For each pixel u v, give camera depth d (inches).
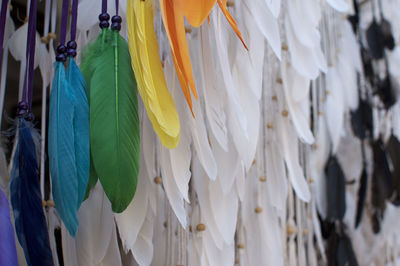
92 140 27.2
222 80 33.6
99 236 30.5
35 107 39.7
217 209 33.6
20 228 26.9
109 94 28.2
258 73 34.7
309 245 45.8
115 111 27.9
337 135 48.7
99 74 28.6
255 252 38.7
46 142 39.6
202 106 37.0
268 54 42.7
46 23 35.5
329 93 50.6
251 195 40.2
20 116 28.9
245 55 35.0
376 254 48.3
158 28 35.6
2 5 30.2
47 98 40.4
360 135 50.8
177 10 29.1
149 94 27.6
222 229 32.9
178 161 30.5
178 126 28.4
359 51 52.5
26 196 27.1
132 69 29.6
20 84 34.5
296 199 43.7
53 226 32.8
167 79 33.2
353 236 48.6
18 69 39.0
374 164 50.4
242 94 34.4
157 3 35.8
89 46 30.8
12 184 27.9
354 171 50.1
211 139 34.1
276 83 42.2
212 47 34.2
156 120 27.4
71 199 25.9
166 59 33.9
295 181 38.9
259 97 34.1
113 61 29.1
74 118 27.6
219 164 33.4
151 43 30.5
